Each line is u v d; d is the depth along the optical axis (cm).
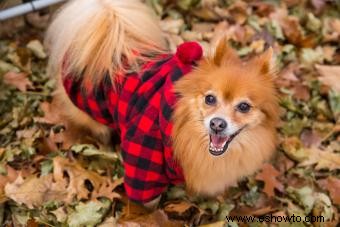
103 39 81
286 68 112
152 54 83
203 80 73
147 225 88
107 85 82
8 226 88
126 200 91
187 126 76
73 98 88
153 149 78
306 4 126
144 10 84
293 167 98
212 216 91
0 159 95
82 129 99
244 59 113
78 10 82
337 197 93
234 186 94
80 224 87
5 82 104
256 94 73
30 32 116
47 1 112
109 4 81
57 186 91
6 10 110
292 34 118
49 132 100
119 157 96
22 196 89
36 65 110
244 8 122
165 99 76
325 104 107
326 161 98
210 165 78
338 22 122
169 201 92
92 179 92
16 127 100
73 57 83
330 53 116
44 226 87
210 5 123
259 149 78
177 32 115
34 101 104
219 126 72
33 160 95
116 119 84
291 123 103
